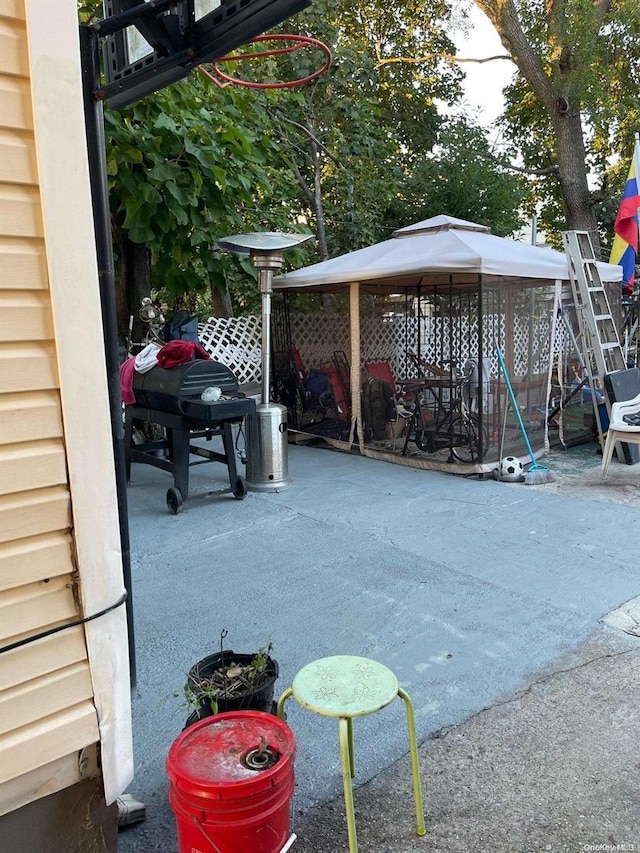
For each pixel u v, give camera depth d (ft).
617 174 45.65
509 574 11.73
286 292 24.59
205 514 15.51
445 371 22.13
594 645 9.23
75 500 4.70
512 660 8.87
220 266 23.00
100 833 5.27
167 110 19.43
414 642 9.37
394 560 12.46
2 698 4.43
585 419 23.85
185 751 5.13
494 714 7.72
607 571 11.80
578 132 38.04
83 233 4.63
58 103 4.40
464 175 39.04
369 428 22.15
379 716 7.71
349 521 14.82
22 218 4.31
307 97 30.71
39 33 4.24
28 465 4.43
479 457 18.38
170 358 16.26
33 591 4.54
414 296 23.02
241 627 9.89
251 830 4.76
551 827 6.00
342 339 23.03
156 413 16.67
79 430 4.69
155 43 7.15
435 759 6.95
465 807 6.26
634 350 25.93
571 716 7.64
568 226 39.14
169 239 21.57
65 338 4.56
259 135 24.03
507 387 18.62
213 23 7.00
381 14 44.50
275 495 17.11
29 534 4.48
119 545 5.06
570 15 35.19
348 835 5.61
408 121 46.73
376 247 22.40
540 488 17.40
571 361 24.02
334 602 10.69
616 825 6.00
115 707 5.10
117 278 23.65
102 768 5.06
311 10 28.09
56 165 4.43
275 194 29.76
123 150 18.81
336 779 6.70
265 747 5.10
